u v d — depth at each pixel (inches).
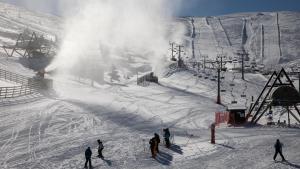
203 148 1193.4
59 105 1940.2
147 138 1342.3
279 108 2229.3
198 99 2795.3
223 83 4015.8
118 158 1069.1
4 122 1473.9
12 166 973.8
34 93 2198.6
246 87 3932.1
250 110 1807.3
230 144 1245.7
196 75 4308.6
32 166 976.9
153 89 3176.7
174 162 1038.4
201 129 1622.8
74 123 1549.0
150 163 1026.7
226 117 1854.1
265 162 1025.5
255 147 1198.3
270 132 1486.2
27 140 1243.2
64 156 1072.8
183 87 3543.3
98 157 1069.8
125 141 1278.3
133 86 3363.7
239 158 1069.8
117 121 1684.3
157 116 1930.4
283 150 1155.9
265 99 1763.0
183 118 1931.6
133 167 988.6
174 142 1279.5
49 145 1189.1
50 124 1496.1
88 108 1955.0
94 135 1359.5
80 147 1174.3
